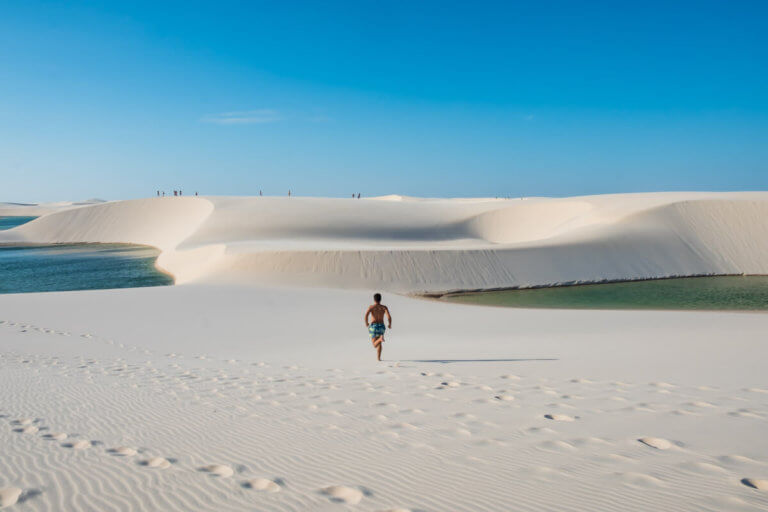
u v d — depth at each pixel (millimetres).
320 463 4105
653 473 3668
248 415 5668
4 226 122500
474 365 8766
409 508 3244
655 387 6500
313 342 13727
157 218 77812
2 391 7070
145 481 3742
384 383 7301
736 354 9047
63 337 14219
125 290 25047
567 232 44438
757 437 4395
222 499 3420
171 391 7055
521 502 3281
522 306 25750
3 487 3641
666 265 39562
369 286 31469
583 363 8562
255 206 64688
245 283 30375
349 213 62562
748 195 55656
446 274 33312
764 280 36906
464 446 4410
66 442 4738
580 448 4254
